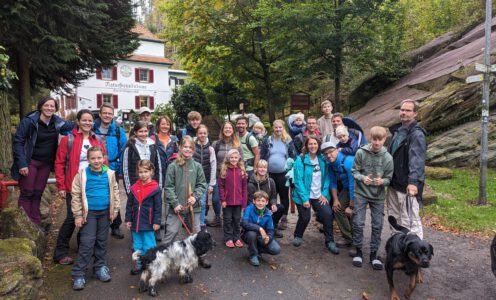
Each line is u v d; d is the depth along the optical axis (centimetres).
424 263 352
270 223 493
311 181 528
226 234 551
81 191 421
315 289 422
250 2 1811
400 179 466
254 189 539
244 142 645
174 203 474
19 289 329
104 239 439
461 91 1051
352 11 1366
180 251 413
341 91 1803
